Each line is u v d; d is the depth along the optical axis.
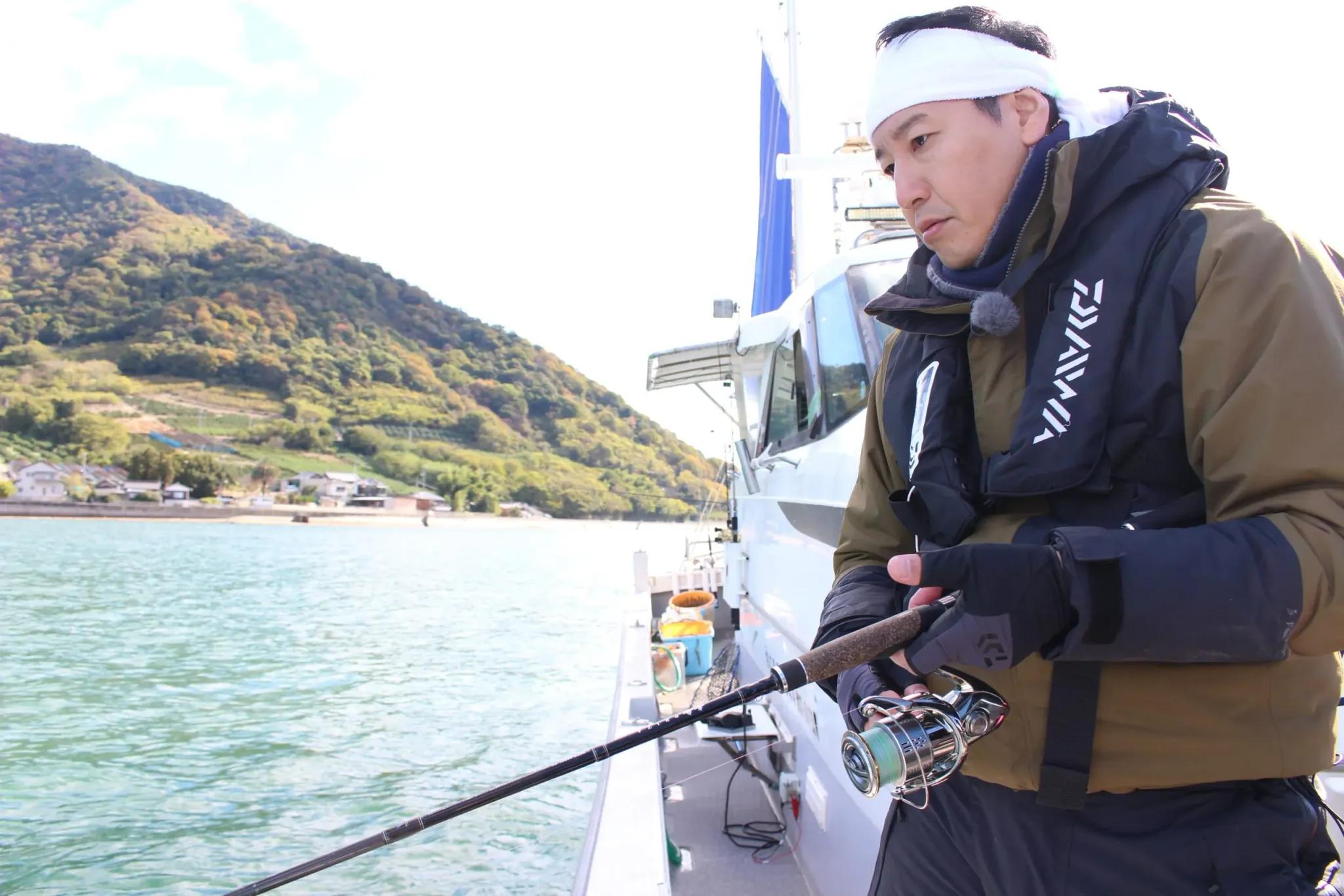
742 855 3.83
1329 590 0.83
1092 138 1.06
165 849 6.63
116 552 43.03
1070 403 1.01
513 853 6.12
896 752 1.05
